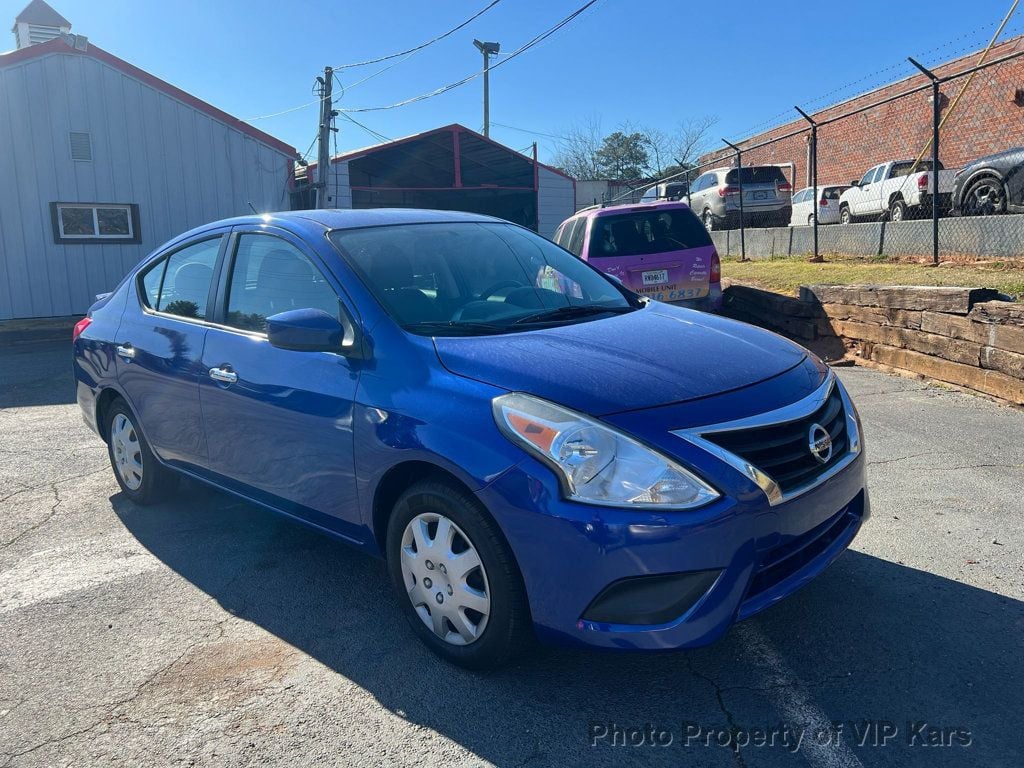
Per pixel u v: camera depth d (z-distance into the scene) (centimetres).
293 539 439
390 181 2484
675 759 249
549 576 262
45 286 1538
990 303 637
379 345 322
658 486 252
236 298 404
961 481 467
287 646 325
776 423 277
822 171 2567
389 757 255
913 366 726
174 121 1616
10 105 1478
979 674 283
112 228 1588
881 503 441
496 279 386
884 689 277
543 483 260
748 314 1047
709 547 252
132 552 427
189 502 504
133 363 454
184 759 258
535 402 271
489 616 280
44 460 609
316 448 337
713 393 279
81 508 498
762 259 1430
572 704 279
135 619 352
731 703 274
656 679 291
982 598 334
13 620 354
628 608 256
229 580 389
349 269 351
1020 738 249
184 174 1634
